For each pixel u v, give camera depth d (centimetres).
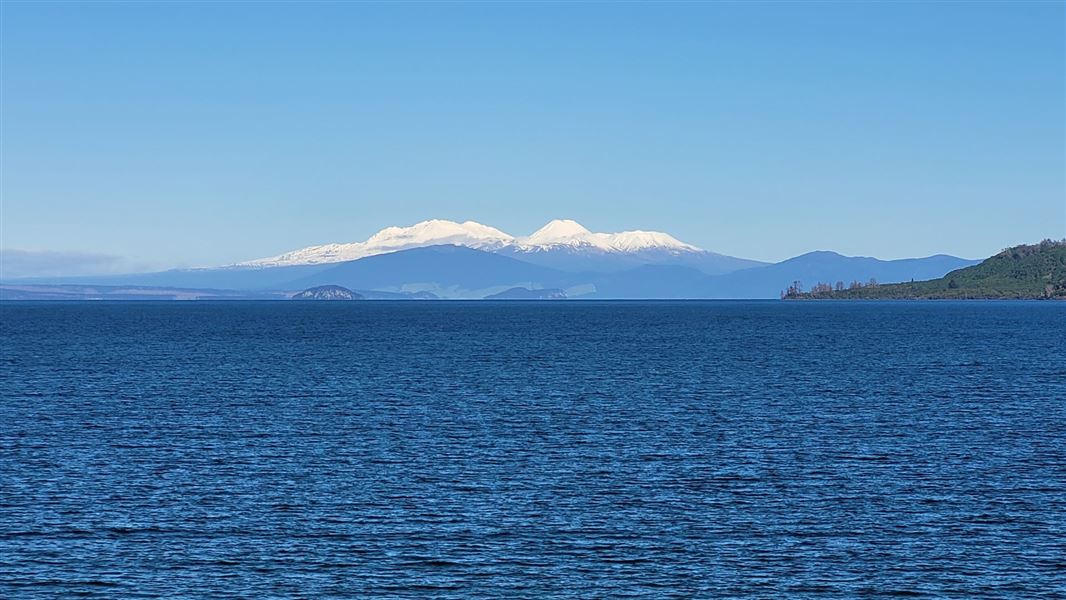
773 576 4834
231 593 4606
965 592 4650
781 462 7238
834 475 6812
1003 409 9894
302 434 8400
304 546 5234
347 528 5534
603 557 5081
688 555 5112
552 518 5738
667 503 6066
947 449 7719
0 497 6138
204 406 10100
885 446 7844
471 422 9056
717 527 5572
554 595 4603
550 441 8075
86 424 8881
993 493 6294
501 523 5634
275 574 4838
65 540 5303
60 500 6081
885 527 5572
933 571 4900
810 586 4719
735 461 7269
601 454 7525
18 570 4862
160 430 8575
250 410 9819
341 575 4831
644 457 7412
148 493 6269
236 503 6038
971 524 5625
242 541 5309
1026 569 4922
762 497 6212
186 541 5303
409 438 8200
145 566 4931
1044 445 7875
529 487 6462
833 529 5534
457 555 5100
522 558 5066
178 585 4694
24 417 9288
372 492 6316
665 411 9781
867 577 4822
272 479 6669
